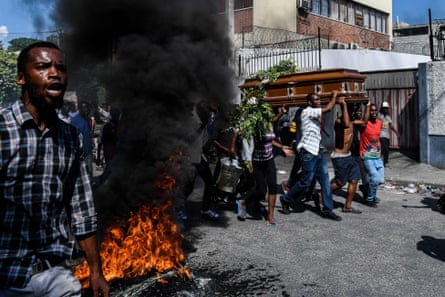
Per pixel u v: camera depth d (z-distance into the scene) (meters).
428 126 9.41
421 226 5.05
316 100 5.29
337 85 5.43
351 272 3.61
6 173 1.58
